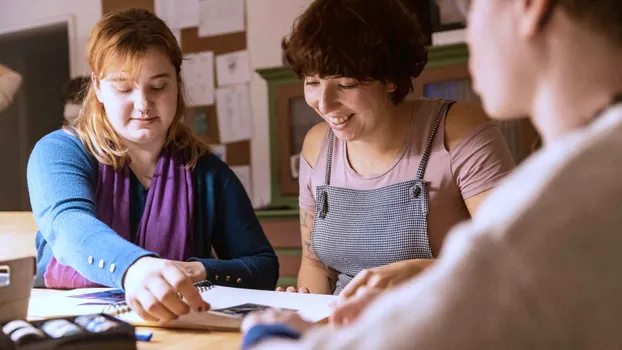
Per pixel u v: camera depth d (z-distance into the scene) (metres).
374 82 1.22
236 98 3.48
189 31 3.59
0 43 4.00
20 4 4.00
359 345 0.43
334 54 1.16
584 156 0.43
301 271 1.45
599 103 0.47
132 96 1.28
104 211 1.31
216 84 3.53
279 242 2.94
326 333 0.46
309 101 1.28
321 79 1.22
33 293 1.18
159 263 0.90
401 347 0.41
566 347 0.40
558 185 0.42
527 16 0.49
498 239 0.42
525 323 0.40
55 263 1.28
